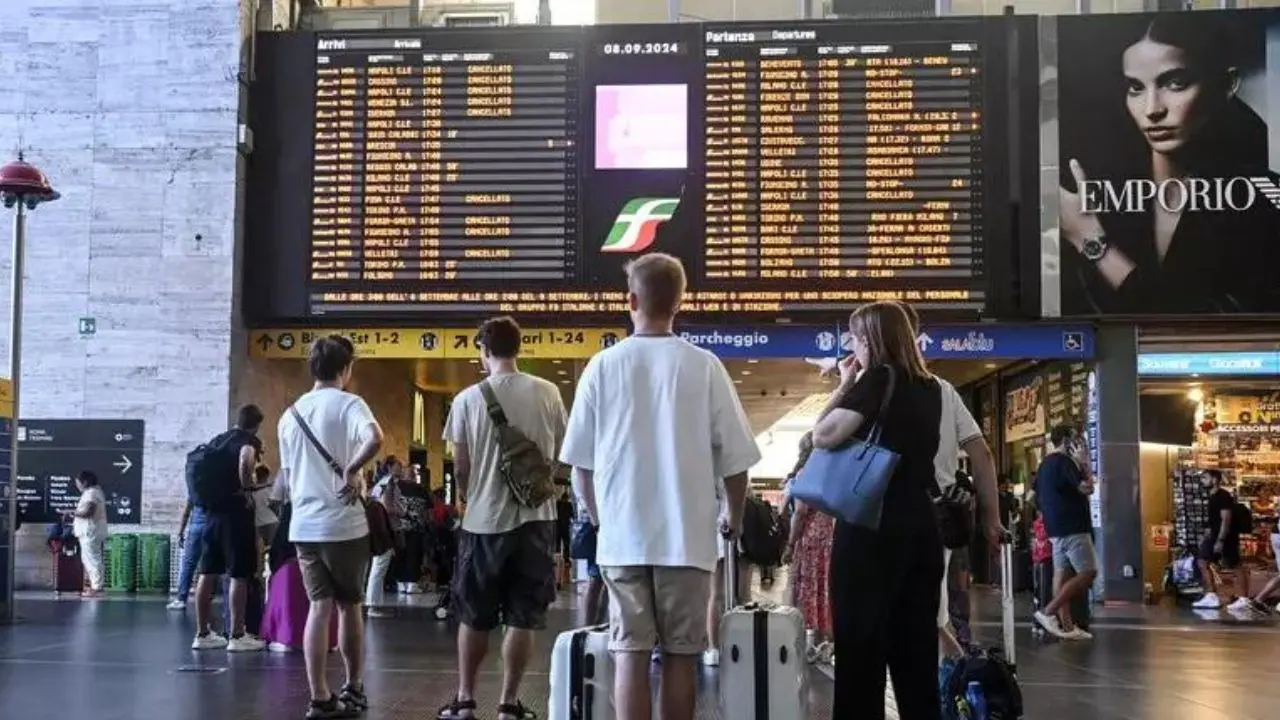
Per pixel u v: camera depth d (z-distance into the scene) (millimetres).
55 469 14648
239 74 14836
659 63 14258
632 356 4199
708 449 4141
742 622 4363
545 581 5898
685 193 14133
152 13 15039
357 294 14398
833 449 4426
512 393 5992
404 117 14461
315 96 14703
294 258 14656
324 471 6336
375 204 14430
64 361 14773
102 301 14805
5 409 11320
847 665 4352
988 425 19906
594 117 14273
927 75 14008
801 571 7863
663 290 4281
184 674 7961
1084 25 14102
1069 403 15508
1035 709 6883
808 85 14070
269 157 14820
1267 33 13930
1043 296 13898
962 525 5008
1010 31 14109
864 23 14070
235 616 9148
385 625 11578
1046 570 12250
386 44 14586
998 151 14023
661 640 4062
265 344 14953
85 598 13773
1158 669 8664
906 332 4555
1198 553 15195
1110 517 14336
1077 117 14031
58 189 14953
